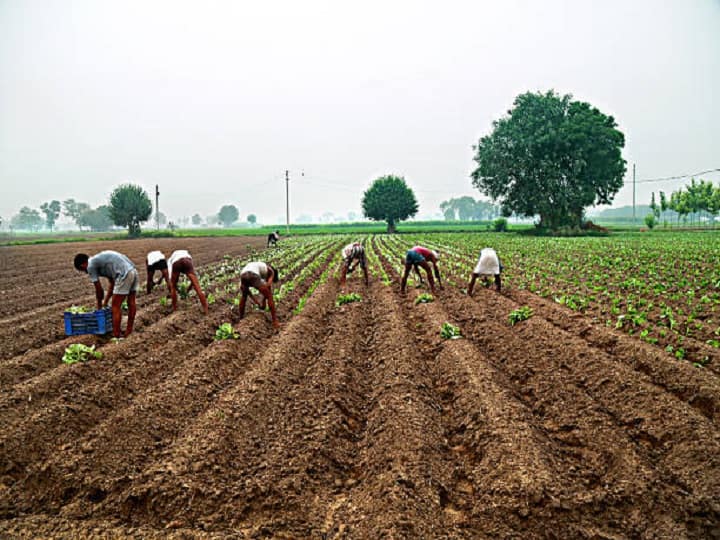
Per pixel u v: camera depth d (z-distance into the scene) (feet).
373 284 63.26
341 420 24.61
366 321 44.86
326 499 18.80
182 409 25.48
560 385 27.35
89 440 21.75
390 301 49.42
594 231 194.18
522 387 28.78
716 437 20.71
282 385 28.35
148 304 49.70
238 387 27.20
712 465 19.29
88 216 560.20
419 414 24.08
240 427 23.11
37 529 16.71
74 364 30.09
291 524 17.22
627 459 20.24
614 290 54.85
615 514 17.46
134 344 35.19
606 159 184.65
